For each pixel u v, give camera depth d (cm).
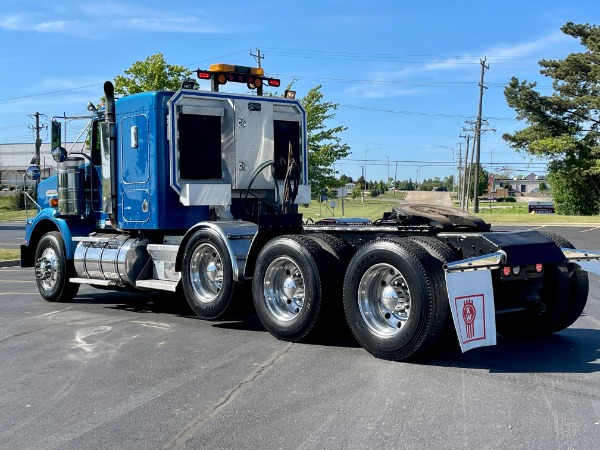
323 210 5256
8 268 1792
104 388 600
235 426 495
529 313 759
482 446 446
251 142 991
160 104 945
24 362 700
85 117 1096
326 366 658
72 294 1123
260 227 798
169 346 762
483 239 659
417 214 748
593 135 5834
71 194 1079
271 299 788
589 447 443
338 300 747
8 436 486
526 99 5800
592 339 784
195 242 877
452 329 645
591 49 5628
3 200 7319
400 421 496
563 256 682
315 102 3172
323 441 461
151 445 463
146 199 959
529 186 16862
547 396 554
